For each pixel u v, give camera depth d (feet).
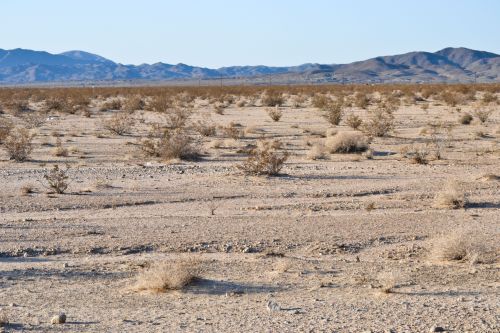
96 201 71.77
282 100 263.49
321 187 80.18
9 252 50.85
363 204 69.82
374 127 140.05
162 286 40.29
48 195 75.10
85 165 101.71
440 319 32.53
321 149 112.78
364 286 40.88
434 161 102.47
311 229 58.44
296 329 31.14
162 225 59.98
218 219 62.59
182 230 57.98
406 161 102.63
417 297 37.81
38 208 68.49
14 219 63.26
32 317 34.04
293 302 36.94
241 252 51.75
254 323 32.40
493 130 143.02
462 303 36.04
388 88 435.12
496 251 50.83
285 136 142.20
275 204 70.13
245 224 60.34
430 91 339.16
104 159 108.68
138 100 244.42
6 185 82.28
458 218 63.05
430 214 64.75
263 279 42.96
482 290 39.75
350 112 211.00
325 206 68.59
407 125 163.22
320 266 46.93
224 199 73.72
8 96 321.73
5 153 113.60
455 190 72.18
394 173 91.04
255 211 66.85
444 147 120.47
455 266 46.88
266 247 52.95
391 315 33.47
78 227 59.11
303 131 151.12
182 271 41.55
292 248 52.85
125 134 148.66
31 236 55.83
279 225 59.93
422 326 31.30
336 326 31.50
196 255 50.52
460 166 97.25
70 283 42.14
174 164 102.32
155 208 68.85
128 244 53.11
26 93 363.76
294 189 78.89
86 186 81.00
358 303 36.40
